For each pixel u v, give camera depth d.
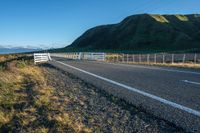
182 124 6.20
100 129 6.21
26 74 18.06
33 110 8.20
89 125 6.54
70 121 6.87
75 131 6.11
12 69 19.33
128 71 19.08
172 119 6.61
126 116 7.17
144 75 16.03
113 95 9.98
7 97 10.02
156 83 12.42
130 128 6.17
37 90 11.43
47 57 44.41
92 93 10.73
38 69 23.19
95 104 8.73
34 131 6.42
